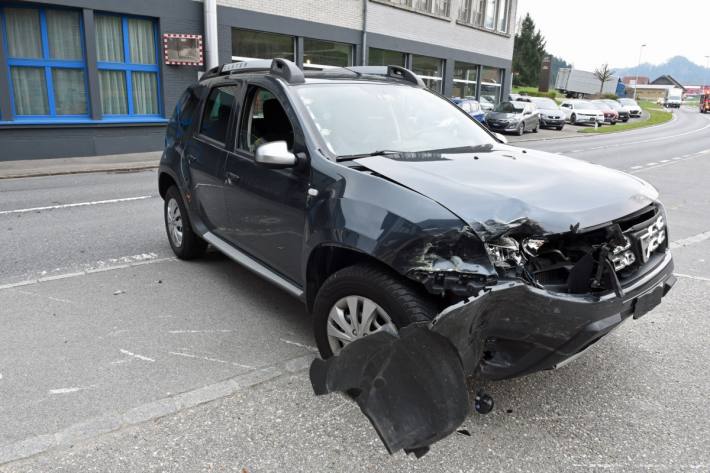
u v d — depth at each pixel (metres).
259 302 4.63
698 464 2.70
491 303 2.55
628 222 3.14
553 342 2.71
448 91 27.64
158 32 15.38
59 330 4.07
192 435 2.86
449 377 2.48
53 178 11.70
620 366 3.65
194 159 5.00
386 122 4.02
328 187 3.30
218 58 16.62
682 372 3.58
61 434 2.84
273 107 4.07
